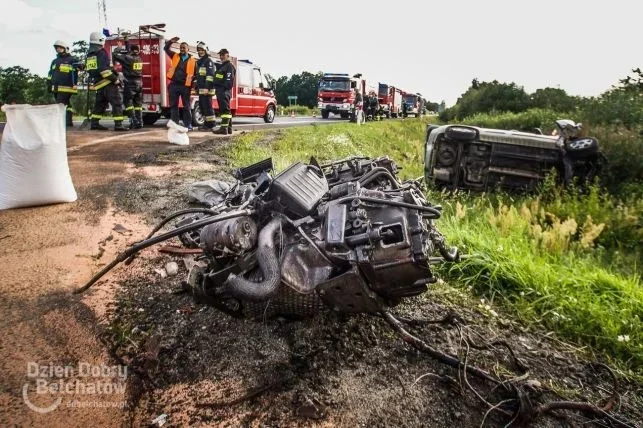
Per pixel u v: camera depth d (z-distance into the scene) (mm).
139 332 2516
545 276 3693
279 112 41812
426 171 7090
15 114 4266
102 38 10922
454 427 2080
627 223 5473
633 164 7410
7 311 2629
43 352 2295
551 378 2598
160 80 12359
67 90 11664
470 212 5973
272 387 2172
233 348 2432
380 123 22781
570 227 5051
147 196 5102
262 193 2600
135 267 3297
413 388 2291
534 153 6492
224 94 11422
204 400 2061
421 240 2254
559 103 18469
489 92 22781
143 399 2047
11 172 4328
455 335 2846
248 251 2346
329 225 2281
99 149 8242
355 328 2713
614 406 2406
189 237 3283
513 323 3191
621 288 3682
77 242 3684
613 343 3006
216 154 8242
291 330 2611
